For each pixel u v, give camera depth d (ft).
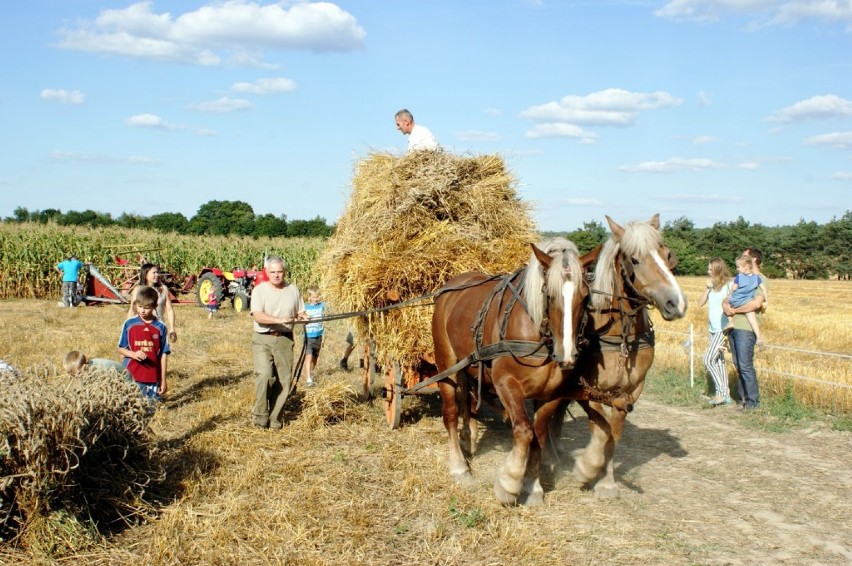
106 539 16.17
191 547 15.61
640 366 18.44
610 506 18.66
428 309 24.26
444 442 24.27
